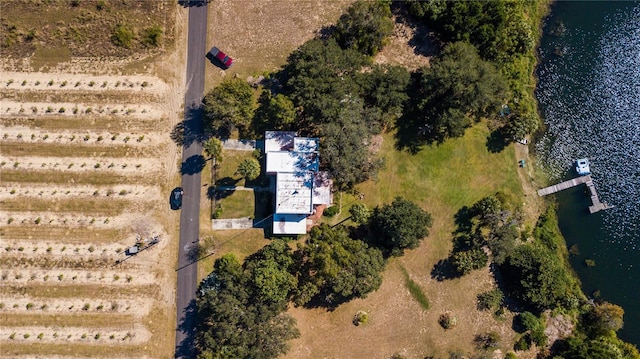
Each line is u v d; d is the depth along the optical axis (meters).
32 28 69.44
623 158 73.12
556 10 74.31
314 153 66.25
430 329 69.25
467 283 70.12
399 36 72.44
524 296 68.38
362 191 70.00
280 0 71.81
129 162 68.62
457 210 70.56
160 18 70.44
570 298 68.56
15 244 67.50
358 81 66.69
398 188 70.31
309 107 65.38
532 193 72.50
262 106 69.88
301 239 68.88
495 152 72.00
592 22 74.25
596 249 72.12
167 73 69.94
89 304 67.00
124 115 69.06
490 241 67.81
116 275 67.44
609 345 67.19
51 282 67.25
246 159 66.31
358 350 68.50
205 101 69.25
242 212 68.62
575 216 72.56
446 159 71.12
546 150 73.38
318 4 72.00
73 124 68.69
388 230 65.75
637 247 72.00
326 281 65.75
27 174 68.12
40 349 66.38
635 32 74.00
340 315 68.75
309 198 65.44
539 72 74.62
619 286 71.69
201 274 67.81
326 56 65.38
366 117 65.94
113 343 66.75
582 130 73.69
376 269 65.06
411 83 70.06
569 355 67.81
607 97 74.19
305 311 68.50
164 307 67.38
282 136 67.69
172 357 66.94
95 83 69.31
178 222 68.25
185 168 68.88
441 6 69.44
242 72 70.44
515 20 71.25
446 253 70.19
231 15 71.19
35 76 69.00
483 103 66.94
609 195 72.56
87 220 67.94
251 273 65.00
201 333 65.56
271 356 63.09
